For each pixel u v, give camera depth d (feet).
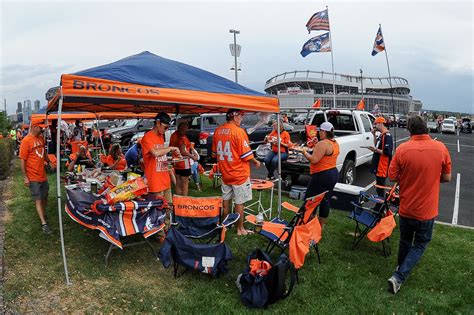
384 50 40.68
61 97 11.61
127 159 23.71
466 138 98.84
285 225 14.58
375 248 16.03
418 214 11.87
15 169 38.37
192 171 25.86
